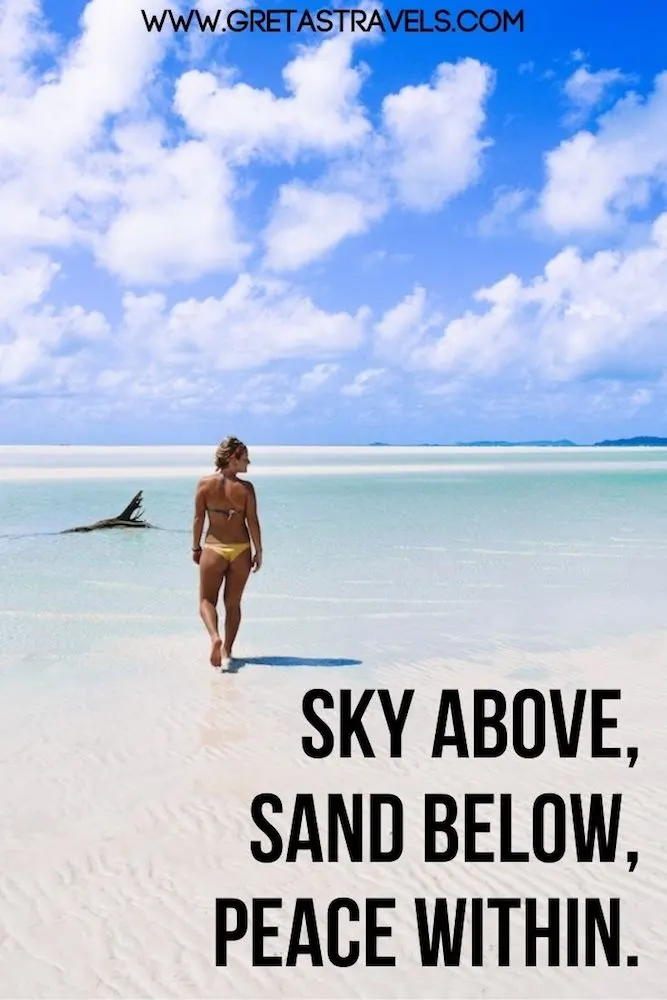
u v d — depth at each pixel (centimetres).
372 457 7812
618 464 5875
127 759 517
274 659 745
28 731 562
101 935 345
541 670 710
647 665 725
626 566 1248
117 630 845
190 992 314
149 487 3020
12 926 349
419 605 975
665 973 329
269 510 2130
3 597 1008
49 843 416
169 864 399
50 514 2027
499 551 1391
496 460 6888
